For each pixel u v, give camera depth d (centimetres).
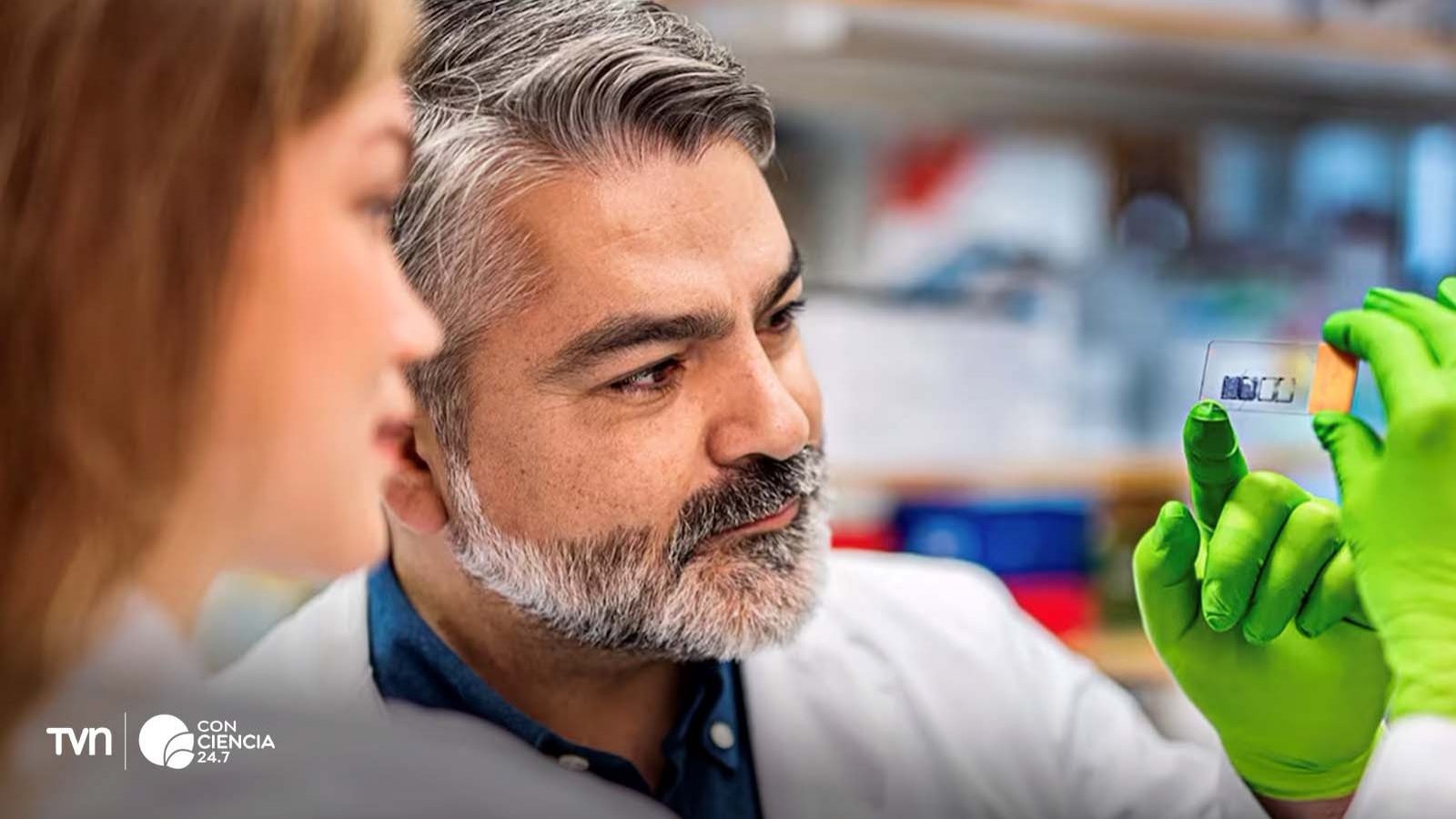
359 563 55
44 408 45
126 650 45
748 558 86
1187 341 207
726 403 83
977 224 204
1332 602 82
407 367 79
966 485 185
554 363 81
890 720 109
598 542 84
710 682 101
